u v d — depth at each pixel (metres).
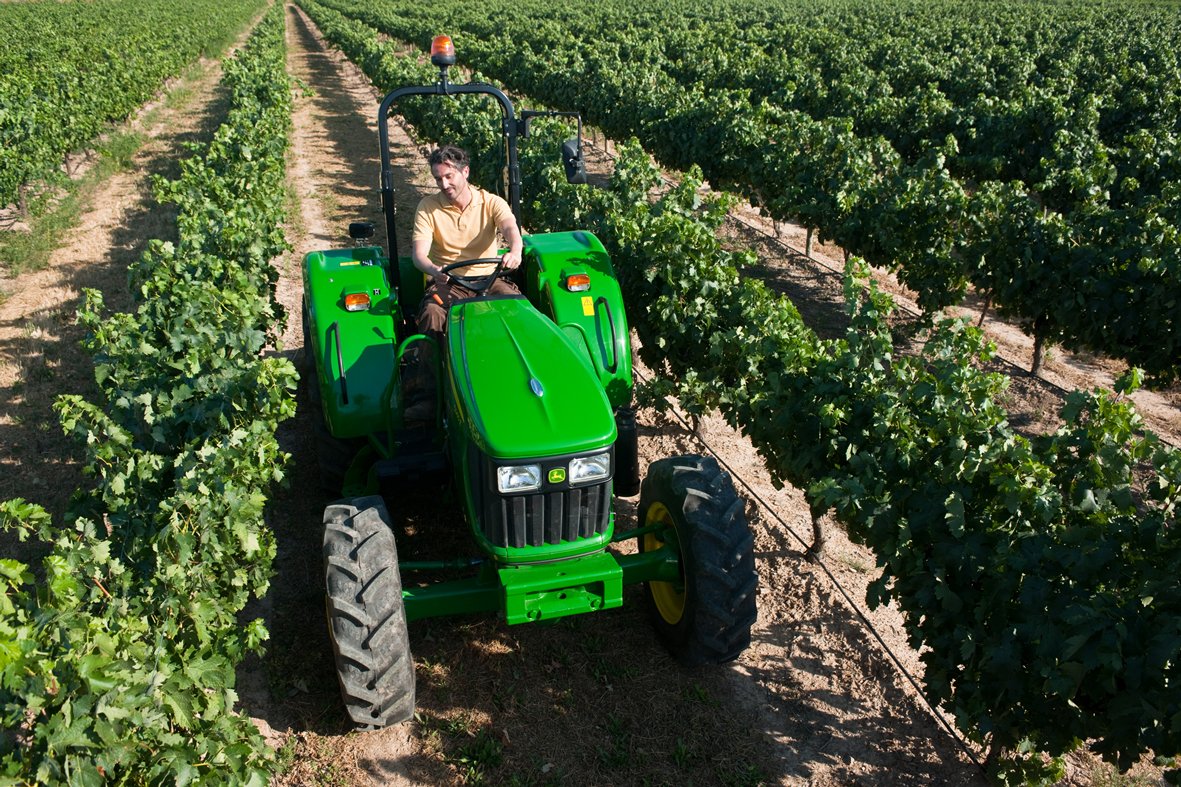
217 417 4.59
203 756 3.14
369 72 24.89
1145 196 9.37
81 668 2.69
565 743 3.99
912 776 3.90
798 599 5.00
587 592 3.86
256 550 3.86
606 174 15.70
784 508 5.88
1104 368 8.35
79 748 2.70
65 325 8.52
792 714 4.21
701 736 4.05
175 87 25.56
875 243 9.27
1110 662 2.96
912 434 4.25
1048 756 3.98
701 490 4.06
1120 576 3.26
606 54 23.27
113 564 3.51
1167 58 20.92
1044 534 3.48
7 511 3.18
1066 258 7.44
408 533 5.29
